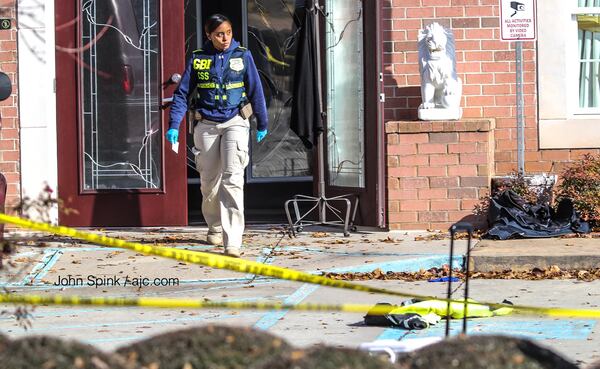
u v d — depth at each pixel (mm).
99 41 26688
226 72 22406
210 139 22516
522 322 16891
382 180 25422
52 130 26438
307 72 25406
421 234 24875
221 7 29078
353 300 18672
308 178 29016
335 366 7184
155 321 17234
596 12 26391
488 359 7391
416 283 20297
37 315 17766
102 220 26609
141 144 26719
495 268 21297
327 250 22969
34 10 25969
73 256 22391
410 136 25172
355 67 26594
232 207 22172
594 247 22125
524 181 25094
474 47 26078
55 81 26516
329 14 27281
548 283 20156
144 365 7359
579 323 16719
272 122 29188
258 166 29047
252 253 22750
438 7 25969
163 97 26625
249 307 8945
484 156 25031
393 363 7543
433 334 15945
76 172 26562
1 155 26219
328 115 27500
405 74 26047
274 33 29250
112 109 26672
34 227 9492
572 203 24141
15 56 26125
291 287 19938
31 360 7043
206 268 21359
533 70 26250
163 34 26625
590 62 26656
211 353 7461
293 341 15523
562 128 26219
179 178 26672
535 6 26125
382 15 25766
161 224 26672
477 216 25094
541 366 7430
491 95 26156
